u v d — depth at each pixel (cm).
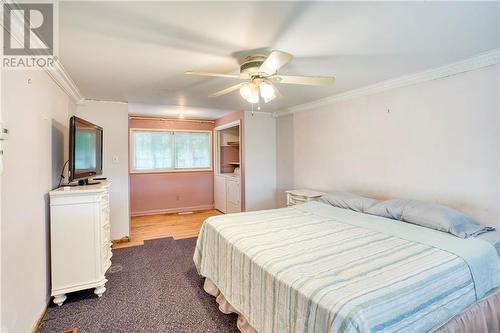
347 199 304
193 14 152
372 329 105
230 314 211
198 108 471
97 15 152
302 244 188
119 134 394
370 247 180
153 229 472
